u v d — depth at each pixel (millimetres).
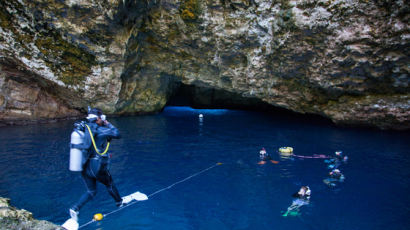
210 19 9195
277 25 8547
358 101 10242
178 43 10852
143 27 10430
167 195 5512
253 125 13508
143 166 7215
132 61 11961
